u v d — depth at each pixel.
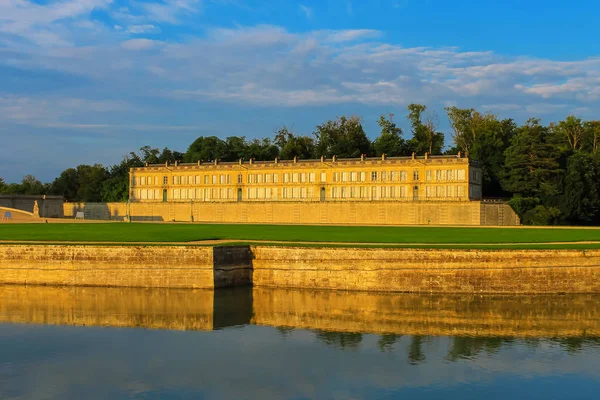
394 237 83.31
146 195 179.62
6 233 89.31
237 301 61.09
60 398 37.34
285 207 150.88
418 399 37.31
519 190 138.62
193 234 88.44
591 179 133.25
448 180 143.00
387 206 139.00
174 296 63.34
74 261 69.00
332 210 145.12
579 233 90.38
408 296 63.19
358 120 197.25
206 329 51.22
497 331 51.00
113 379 40.19
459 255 64.00
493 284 63.78
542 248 65.12
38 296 63.69
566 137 164.00
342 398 37.47
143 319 54.53
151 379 40.22
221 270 67.06
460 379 40.41
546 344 47.56
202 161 194.00
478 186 146.75
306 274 66.88
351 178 154.00
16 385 39.25
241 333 50.19
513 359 44.09
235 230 99.38
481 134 159.25
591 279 64.31
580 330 51.34
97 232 91.62
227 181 168.50
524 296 63.22
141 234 87.94
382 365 42.84
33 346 46.84
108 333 50.19
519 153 139.88
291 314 56.03
